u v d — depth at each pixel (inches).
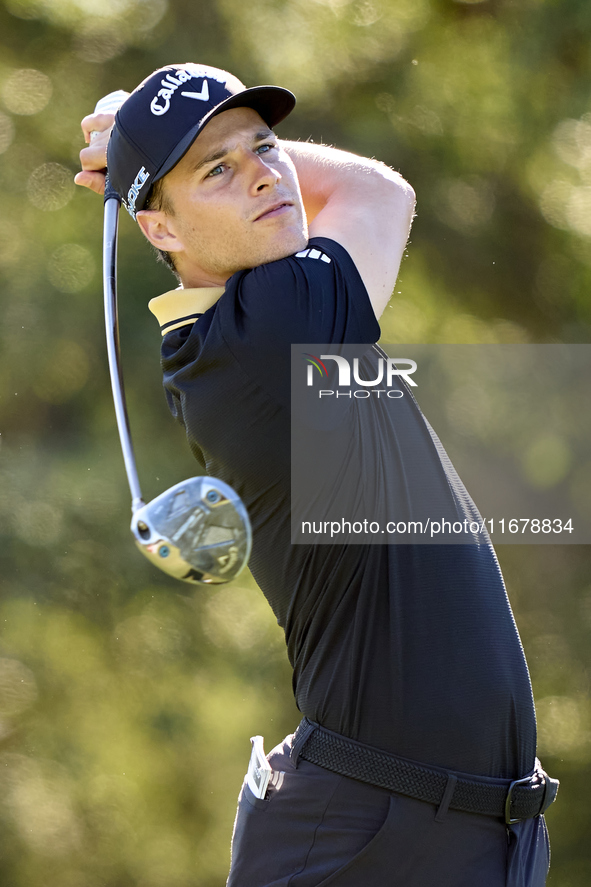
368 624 261.7
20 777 850.8
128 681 850.8
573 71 864.9
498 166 868.0
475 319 882.8
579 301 900.6
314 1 841.5
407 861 256.1
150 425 857.5
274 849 269.7
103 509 842.8
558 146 849.5
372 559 264.2
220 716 837.8
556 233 882.8
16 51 856.9
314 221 293.7
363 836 258.1
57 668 855.1
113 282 287.4
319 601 268.2
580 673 904.3
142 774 844.0
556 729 880.9
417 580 262.5
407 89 845.2
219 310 270.1
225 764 836.0
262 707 842.8
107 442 860.6
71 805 850.1
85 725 852.6
